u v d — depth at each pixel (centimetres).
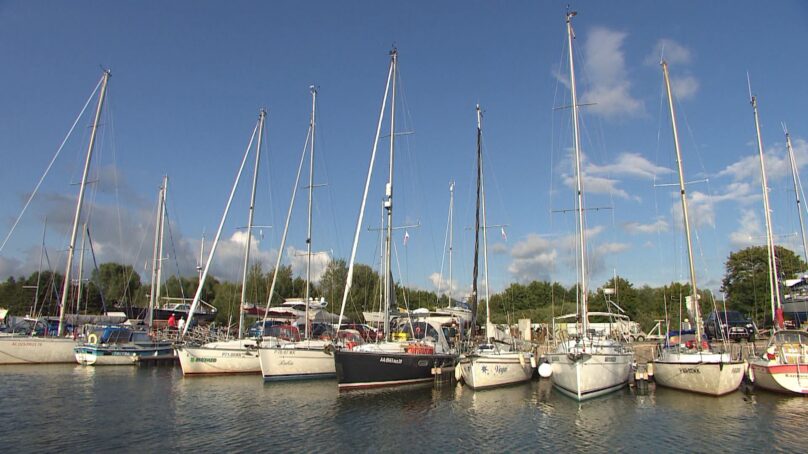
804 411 1919
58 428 1731
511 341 3092
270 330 3162
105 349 3384
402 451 1504
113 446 1528
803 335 2322
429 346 2730
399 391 2420
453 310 3200
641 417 1888
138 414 1945
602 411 1997
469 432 1706
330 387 2552
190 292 7681
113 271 7944
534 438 1633
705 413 1920
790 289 4112
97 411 1995
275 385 2605
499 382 2556
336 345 2694
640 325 5297
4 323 5028
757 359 2403
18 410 2005
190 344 3067
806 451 1468
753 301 4975
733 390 2273
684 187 2558
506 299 7731
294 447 1533
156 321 4538
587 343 2408
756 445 1524
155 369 3281
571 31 2719
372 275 6081
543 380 2845
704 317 3919
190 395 2336
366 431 1716
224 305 5922
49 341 3447
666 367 2408
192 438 1620
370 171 3120
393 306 2809
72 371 3127
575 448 1527
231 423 1811
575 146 2639
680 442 1569
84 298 6712
